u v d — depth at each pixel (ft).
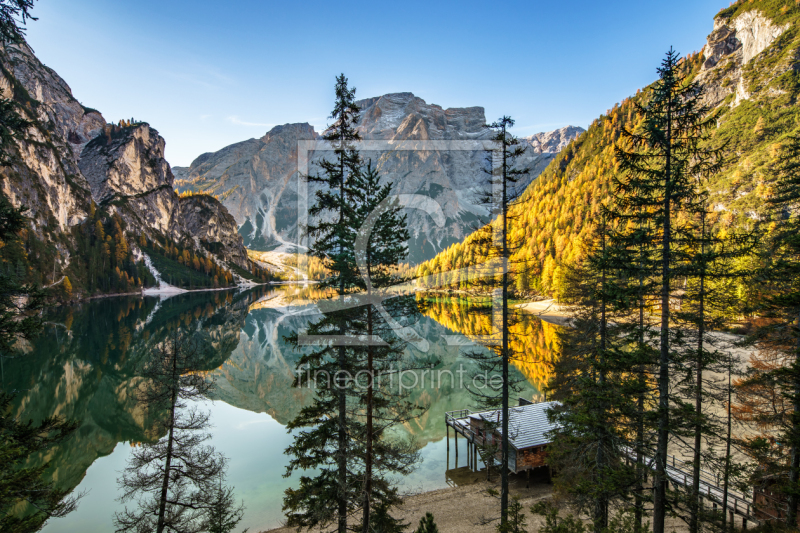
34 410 130.21
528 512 67.82
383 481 48.85
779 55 469.98
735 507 56.65
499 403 53.01
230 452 104.32
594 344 61.82
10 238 37.73
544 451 79.92
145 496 79.61
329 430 47.19
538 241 375.45
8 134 34.96
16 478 30.89
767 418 47.80
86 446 105.29
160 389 52.47
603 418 44.27
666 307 39.50
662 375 39.73
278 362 218.79
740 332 89.10
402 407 48.21
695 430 39.11
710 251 38.11
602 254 54.19
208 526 55.47
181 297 540.93
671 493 41.70
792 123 371.97
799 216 45.83
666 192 37.83
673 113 37.47
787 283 44.45
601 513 46.39
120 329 274.77
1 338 35.65
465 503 73.10
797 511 49.44
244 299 531.91
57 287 407.85
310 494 47.34
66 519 71.67
